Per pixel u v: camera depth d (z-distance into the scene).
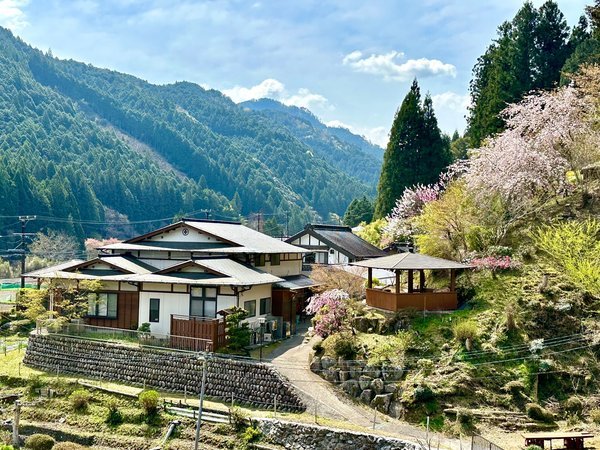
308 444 24.25
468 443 22.75
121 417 28.25
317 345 29.72
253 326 34.38
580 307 28.00
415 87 60.84
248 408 27.81
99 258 38.81
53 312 35.59
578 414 23.94
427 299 30.50
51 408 29.89
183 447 25.50
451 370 26.00
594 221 29.70
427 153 59.09
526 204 35.41
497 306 29.33
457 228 35.91
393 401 25.81
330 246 50.69
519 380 25.23
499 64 56.25
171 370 30.73
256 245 40.31
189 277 33.78
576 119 36.00
